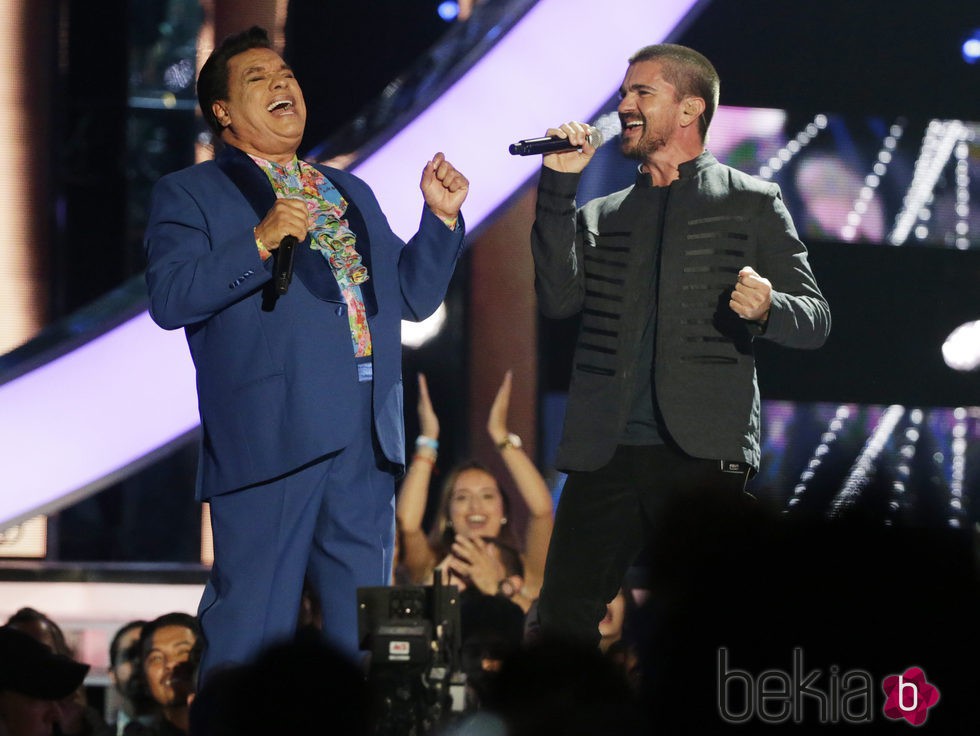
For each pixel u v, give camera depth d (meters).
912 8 27.62
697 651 6.50
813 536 6.34
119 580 22.02
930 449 27.69
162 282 10.75
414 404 25.50
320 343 10.96
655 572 6.74
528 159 21.81
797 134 27.72
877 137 27.89
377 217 11.87
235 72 11.55
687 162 12.59
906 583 6.24
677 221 12.37
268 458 10.84
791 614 6.38
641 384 12.33
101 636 21.75
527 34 21.69
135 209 27.19
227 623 10.84
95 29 27.06
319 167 11.95
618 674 6.88
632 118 12.55
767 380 27.67
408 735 8.99
